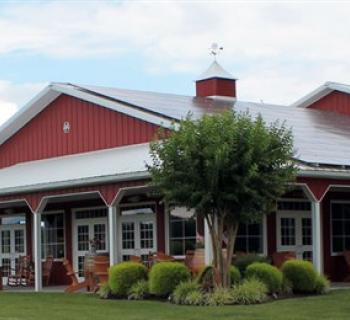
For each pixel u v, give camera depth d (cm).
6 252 2816
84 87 2486
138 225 2328
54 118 2562
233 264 1866
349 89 2858
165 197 1658
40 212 2212
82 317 1450
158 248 2252
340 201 2367
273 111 2553
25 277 2561
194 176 1603
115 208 1977
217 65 2709
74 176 2097
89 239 2509
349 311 1455
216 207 1639
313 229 1888
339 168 1919
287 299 1688
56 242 2633
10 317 1481
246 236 2139
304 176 1838
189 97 2595
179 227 2191
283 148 1653
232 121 1638
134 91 2536
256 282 1666
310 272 1791
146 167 1745
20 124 2680
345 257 2269
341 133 2356
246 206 1627
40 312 1568
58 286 2514
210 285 1686
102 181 1973
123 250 2370
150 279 1761
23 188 2211
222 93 2680
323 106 2983
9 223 2812
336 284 2191
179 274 1738
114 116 2327
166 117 2119
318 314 1410
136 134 2244
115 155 2211
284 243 2223
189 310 1509
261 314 1416
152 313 1478
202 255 1875
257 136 1616
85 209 2534
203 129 1627
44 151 2592
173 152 1625
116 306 1633
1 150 2780
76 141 2469
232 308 1522
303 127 2341
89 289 2103
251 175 1573
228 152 1580
